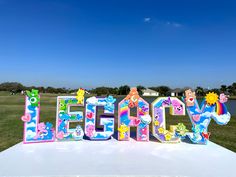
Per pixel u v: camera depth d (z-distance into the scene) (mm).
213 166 4969
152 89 88188
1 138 8492
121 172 4535
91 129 6852
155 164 5027
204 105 7000
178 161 5258
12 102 31281
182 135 6949
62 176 4309
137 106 7020
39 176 4277
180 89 66125
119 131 6992
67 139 6809
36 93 6613
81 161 5117
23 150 5871
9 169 4590
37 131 6629
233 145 7781
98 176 4344
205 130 6926
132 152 5863
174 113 6922
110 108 6973
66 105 6793
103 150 5980
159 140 6883
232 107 30297
